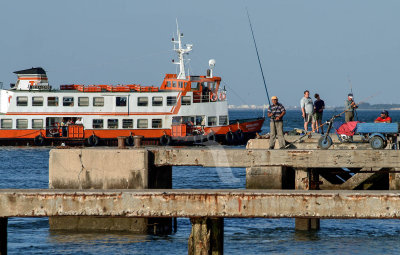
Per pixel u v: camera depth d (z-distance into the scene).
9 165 161.62
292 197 47.56
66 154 67.94
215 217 48.72
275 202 47.69
